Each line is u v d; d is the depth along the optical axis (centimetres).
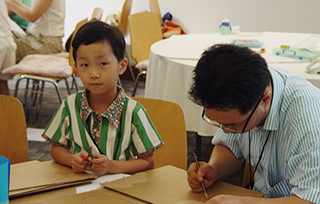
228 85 76
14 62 304
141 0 482
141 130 114
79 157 99
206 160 255
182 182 96
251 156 112
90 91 113
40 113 347
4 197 70
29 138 289
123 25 410
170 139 140
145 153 114
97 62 106
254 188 119
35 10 325
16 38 332
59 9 339
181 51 242
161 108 141
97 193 87
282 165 102
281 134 99
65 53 340
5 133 133
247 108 78
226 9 450
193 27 470
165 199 86
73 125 114
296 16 428
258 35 319
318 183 82
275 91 95
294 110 94
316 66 191
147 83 257
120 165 108
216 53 80
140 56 336
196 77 80
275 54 233
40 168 101
